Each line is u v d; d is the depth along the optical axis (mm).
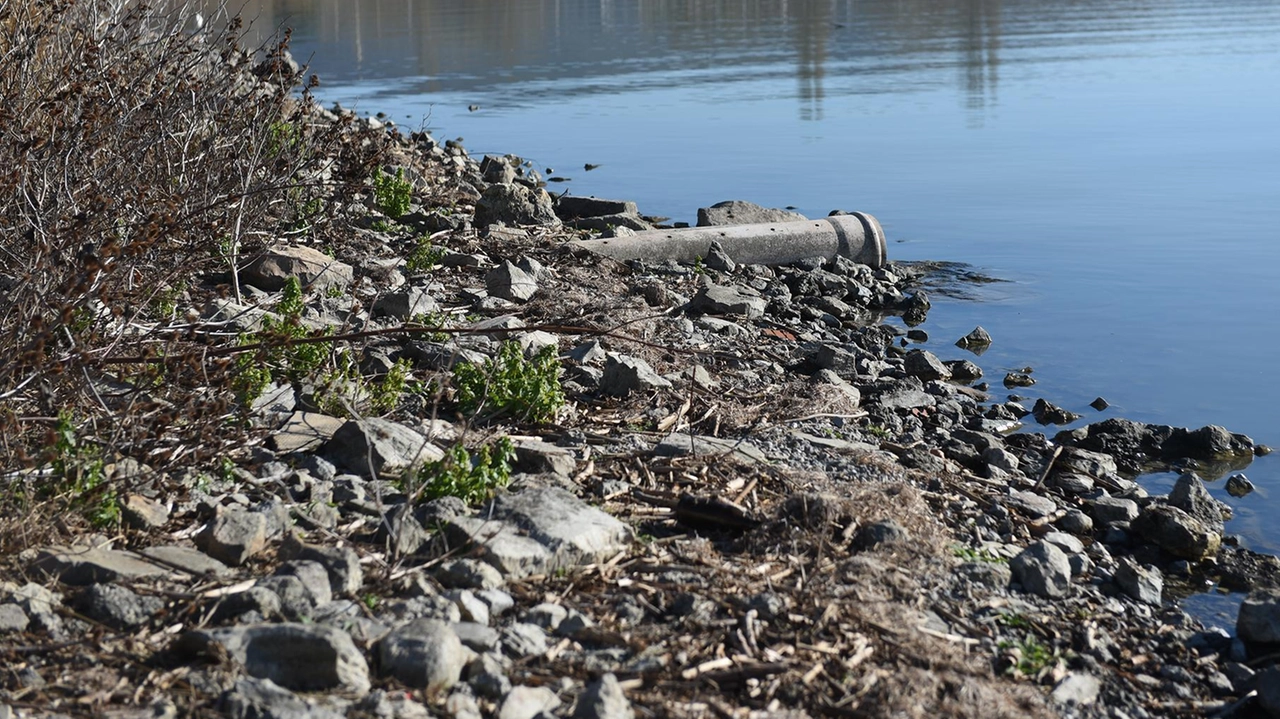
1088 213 16547
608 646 4629
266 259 9211
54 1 8031
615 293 10641
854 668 4562
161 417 5777
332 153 11102
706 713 4207
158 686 4102
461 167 17094
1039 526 6637
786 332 10430
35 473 5320
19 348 5418
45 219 6566
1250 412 9422
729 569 5301
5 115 6875
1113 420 8820
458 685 4250
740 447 6891
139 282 7414
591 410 7508
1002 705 4434
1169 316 11953
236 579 4859
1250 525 7367
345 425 6270
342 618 4543
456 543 5188
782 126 24406
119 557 4891
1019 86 30812
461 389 7133
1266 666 5434
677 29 50000
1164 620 5824
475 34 46281
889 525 5770
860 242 13406
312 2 60469
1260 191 17781
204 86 8914
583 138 22891
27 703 3984
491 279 10094
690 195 17703
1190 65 34969
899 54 39125
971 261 14133
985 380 10102
